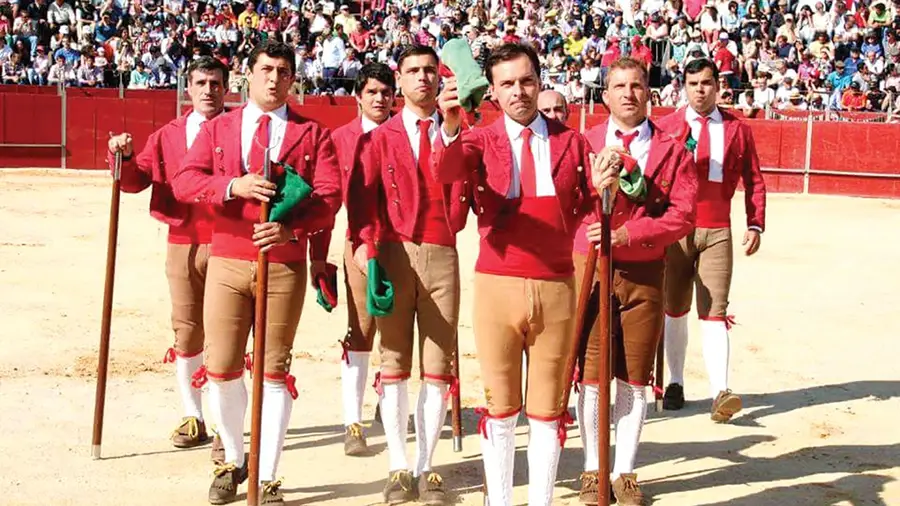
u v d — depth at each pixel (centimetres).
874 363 795
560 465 562
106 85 2361
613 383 720
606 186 392
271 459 481
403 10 2672
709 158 632
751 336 877
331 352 793
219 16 2498
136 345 790
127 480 521
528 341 423
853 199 1936
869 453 586
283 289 471
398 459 501
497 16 2614
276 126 473
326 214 469
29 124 2047
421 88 495
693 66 634
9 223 1366
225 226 475
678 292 652
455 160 398
